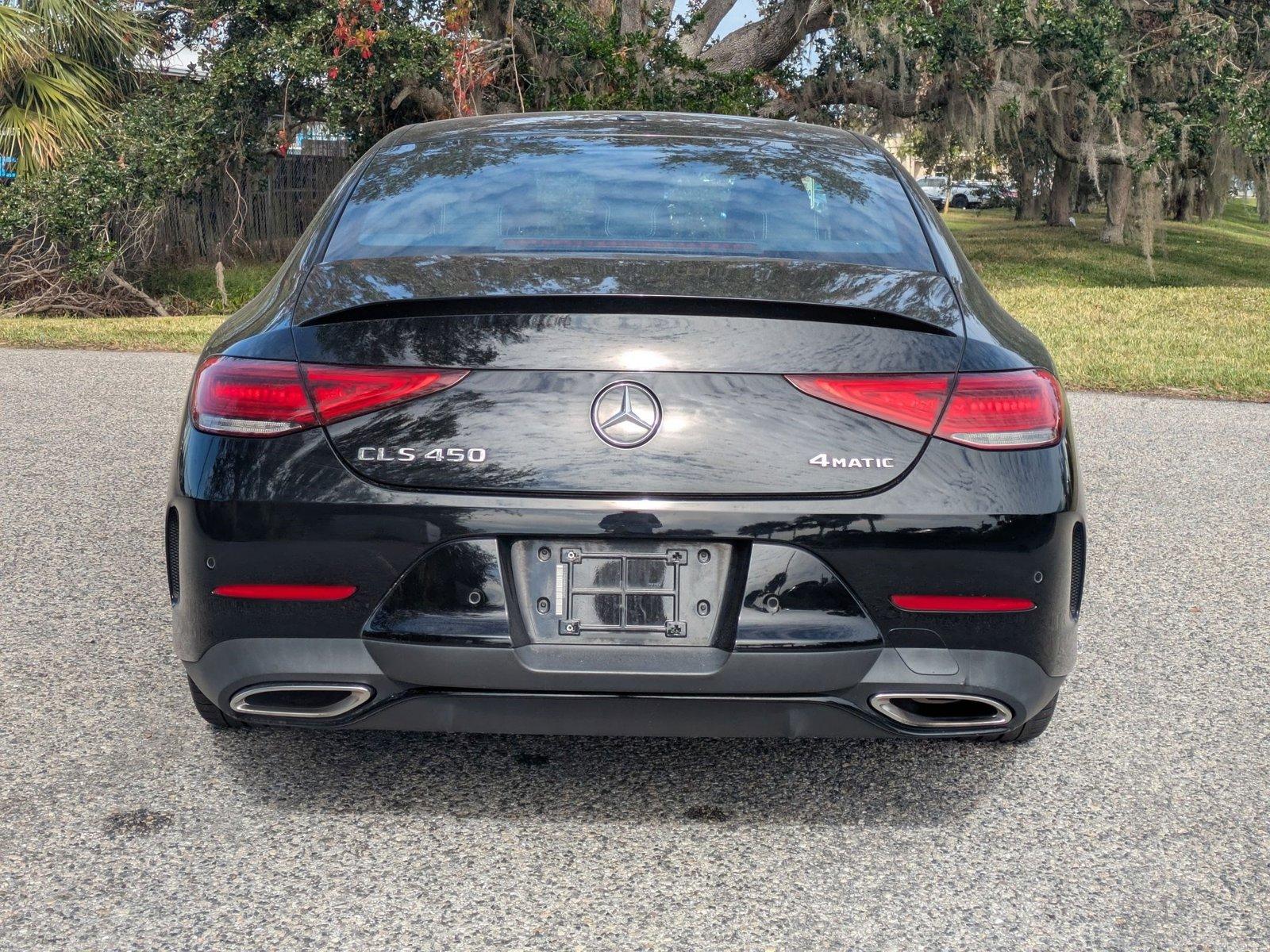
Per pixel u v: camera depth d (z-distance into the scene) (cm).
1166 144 2103
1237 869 247
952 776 288
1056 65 2030
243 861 241
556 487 222
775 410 225
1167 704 335
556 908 227
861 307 228
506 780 280
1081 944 219
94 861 240
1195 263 2978
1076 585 259
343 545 226
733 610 226
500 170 298
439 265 249
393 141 327
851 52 2214
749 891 235
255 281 2130
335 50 1800
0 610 389
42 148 1730
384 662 228
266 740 297
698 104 1917
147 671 340
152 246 2042
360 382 226
